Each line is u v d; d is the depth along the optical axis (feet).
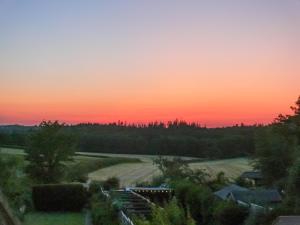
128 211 105.09
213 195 164.66
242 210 136.98
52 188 179.42
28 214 162.61
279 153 194.70
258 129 207.10
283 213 124.88
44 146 212.23
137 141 490.08
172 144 489.26
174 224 68.54
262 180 208.23
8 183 114.62
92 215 139.54
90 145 473.26
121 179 311.88
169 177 260.21
